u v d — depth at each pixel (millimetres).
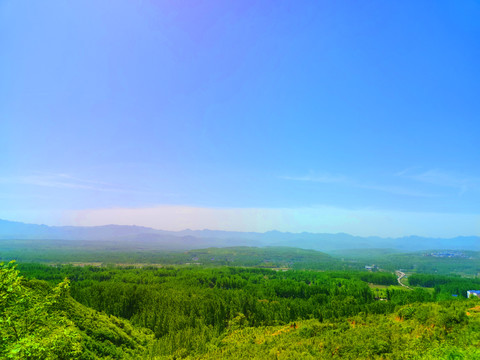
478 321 53375
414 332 57344
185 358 78938
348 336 63562
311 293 159125
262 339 83875
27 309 28641
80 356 63625
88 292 125062
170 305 119125
